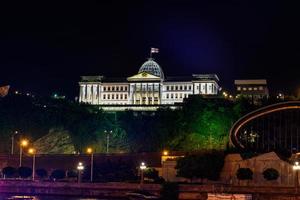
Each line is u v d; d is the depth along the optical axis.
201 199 192.75
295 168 193.12
